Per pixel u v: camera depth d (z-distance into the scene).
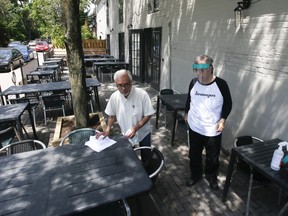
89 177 1.78
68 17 3.47
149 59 9.01
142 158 2.49
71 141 2.83
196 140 2.79
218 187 2.96
